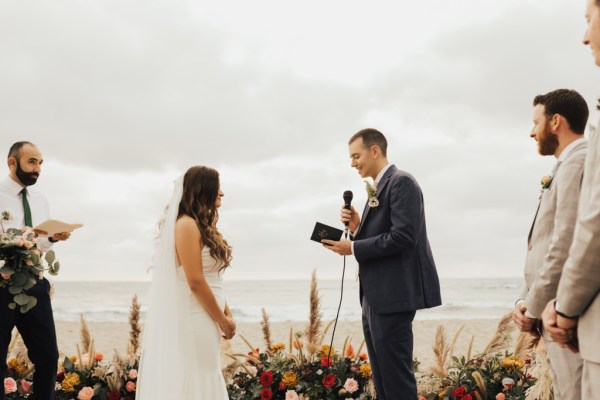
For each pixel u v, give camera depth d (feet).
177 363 10.77
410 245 11.53
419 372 14.67
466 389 13.78
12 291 11.85
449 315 88.94
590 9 5.63
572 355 7.73
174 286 11.09
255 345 36.17
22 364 14.39
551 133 8.80
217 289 11.51
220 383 11.26
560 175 7.63
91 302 156.97
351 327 45.44
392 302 11.57
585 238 5.21
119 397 14.11
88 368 14.62
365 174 12.98
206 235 11.16
